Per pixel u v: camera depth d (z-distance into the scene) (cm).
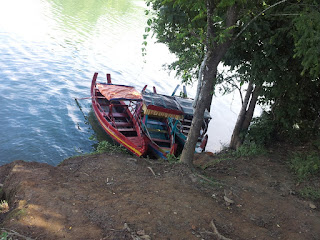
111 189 838
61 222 613
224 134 2083
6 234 525
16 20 3416
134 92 1798
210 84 983
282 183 1037
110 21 4244
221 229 672
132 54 3266
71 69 2583
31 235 554
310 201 912
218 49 939
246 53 1274
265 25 1123
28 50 2717
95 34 3616
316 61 825
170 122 1769
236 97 2867
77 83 2361
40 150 1488
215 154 1565
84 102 2108
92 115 1969
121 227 622
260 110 2548
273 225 745
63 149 1551
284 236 698
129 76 2744
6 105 1795
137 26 4244
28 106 1856
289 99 1402
